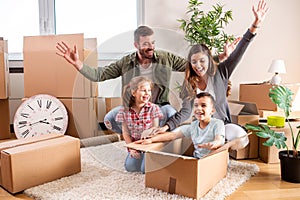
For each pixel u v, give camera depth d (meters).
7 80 2.11
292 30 2.57
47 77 2.04
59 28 2.54
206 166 1.23
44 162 1.34
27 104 1.99
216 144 1.29
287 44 2.58
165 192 1.25
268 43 2.56
